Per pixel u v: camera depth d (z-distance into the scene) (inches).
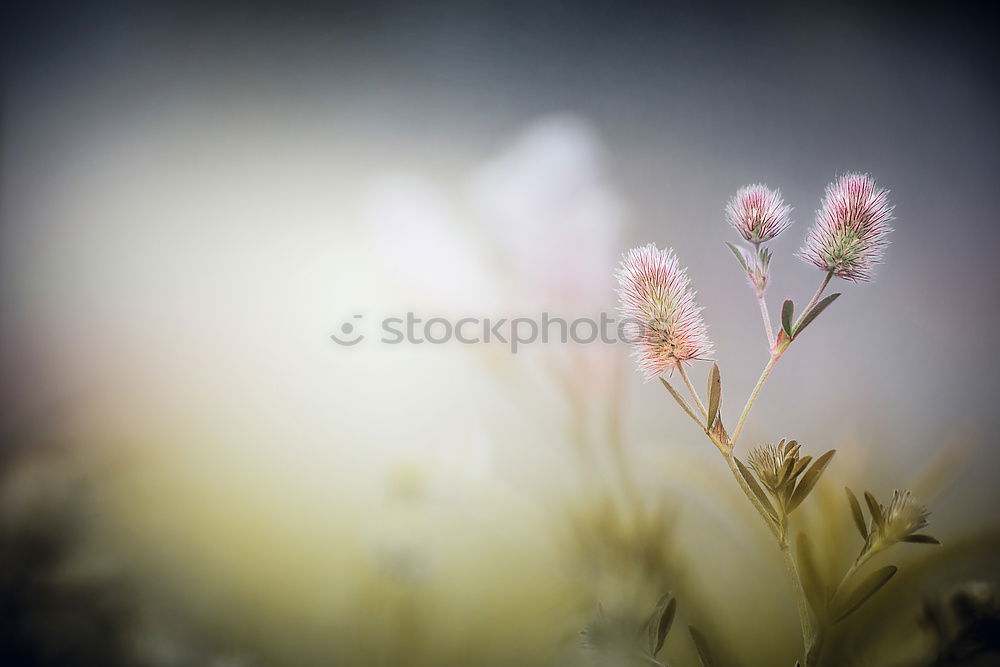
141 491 14.7
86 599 14.2
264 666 14.3
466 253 14.7
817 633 12.1
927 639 12.7
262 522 14.7
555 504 14.4
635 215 14.6
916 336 14.5
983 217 14.6
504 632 14.1
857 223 12.0
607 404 14.5
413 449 14.6
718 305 14.6
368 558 14.4
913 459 14.4
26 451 14.7
